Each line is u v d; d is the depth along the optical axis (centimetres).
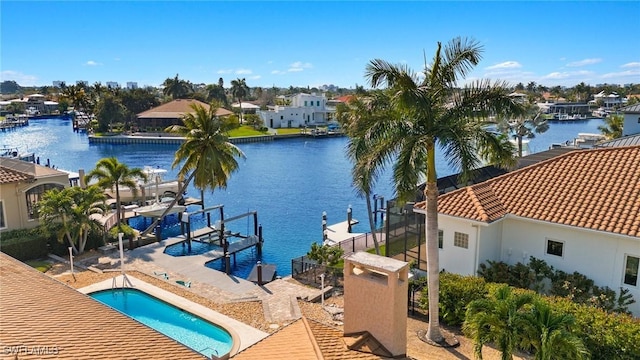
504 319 1212
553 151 3634
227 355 1139
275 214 4609
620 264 1816
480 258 2070
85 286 2317
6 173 2991
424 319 1914
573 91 19862
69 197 2819
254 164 7619
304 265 2642
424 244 2317
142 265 2803
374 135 1622
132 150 9088
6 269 1388
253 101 18038
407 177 1586
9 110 17262
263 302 2216
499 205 2116
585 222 1844
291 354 1066
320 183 6106
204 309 2097
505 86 1608
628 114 4500
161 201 4619
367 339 1140
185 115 3625
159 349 1011
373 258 1180
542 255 2039
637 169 2020
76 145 9762
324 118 13700
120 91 13050
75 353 864
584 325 1473
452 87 1628
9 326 935
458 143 1539
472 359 1573
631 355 1395
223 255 3075
